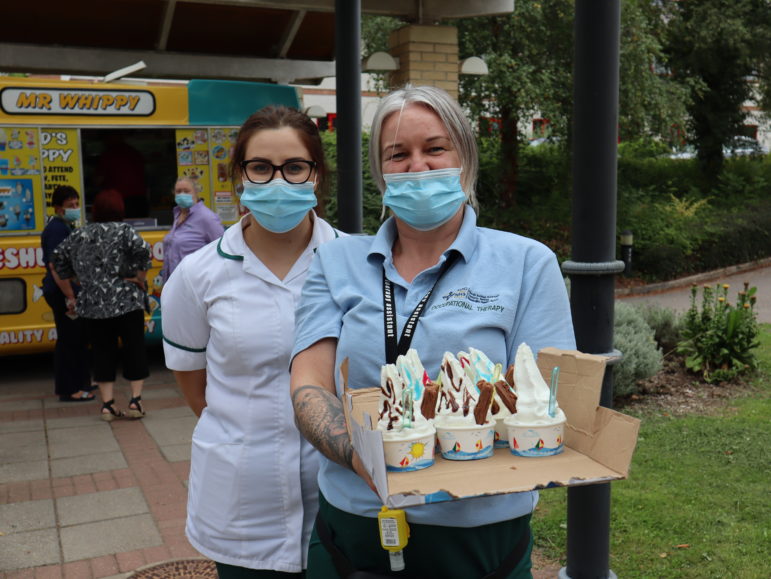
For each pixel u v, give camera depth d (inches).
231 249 99.4
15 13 382.3
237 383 96.7
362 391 65.0
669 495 187.9
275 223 96.2
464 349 67.4
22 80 303.3
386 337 69.7
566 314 70.9
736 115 825.5
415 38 392.2
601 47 118.6
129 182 321.7
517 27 600.1
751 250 692.7
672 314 332.5
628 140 682.8
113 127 316.2
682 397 282.0
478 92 603.8
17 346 308.2
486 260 70.9
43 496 194.4
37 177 306.8
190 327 101.2
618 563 154.6
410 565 67.2
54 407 279.4
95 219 257.9
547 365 66.1
